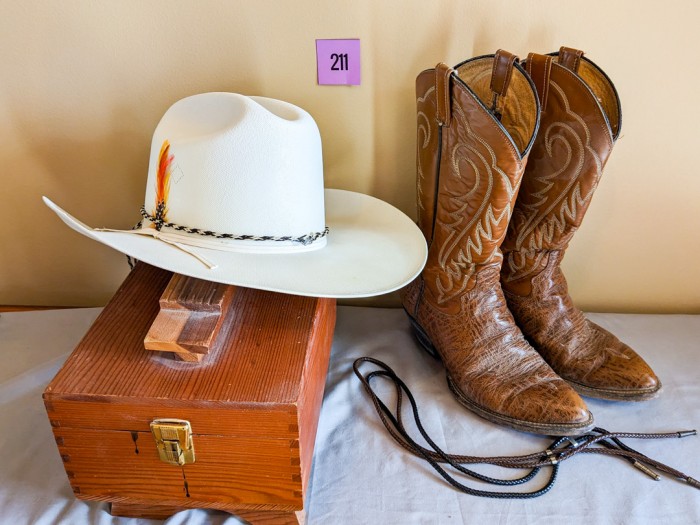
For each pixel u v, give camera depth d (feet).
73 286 4.22
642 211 3.67
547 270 3.35
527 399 3.00
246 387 2.34
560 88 2.79
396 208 3.53
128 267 4.11
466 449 2.99
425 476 2.86
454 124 2.74
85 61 3.32
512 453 2.97
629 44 3.12
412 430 3.10
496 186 2.73
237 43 3.24
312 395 2.72
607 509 2.71
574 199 3.02
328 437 3.06
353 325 3.88
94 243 4.01
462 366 3.20
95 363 2.44
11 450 2.99
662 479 2.85
